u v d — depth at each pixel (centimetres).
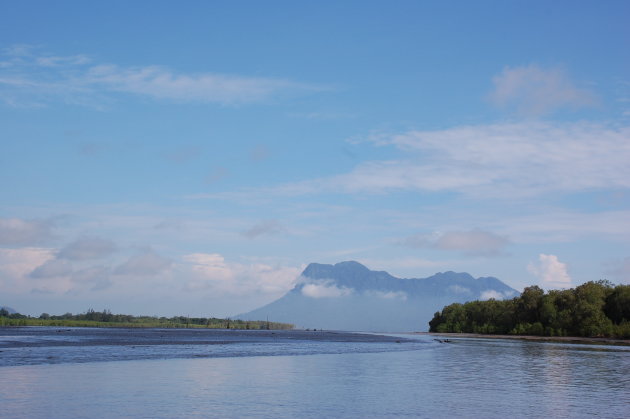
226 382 5016
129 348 9231
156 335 17038
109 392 4234
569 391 4709
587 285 19862
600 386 5066
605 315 19012
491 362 7750
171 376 5322
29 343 10075
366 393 4466
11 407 3562
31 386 4438
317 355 8788
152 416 3384
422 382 5247
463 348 11762
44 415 3350
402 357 8612
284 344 12594
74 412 3453
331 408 3766
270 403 3931
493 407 3872
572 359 8494
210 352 8838
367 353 9556
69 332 18738
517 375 5969
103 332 19612
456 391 4641
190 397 4097
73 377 5053
